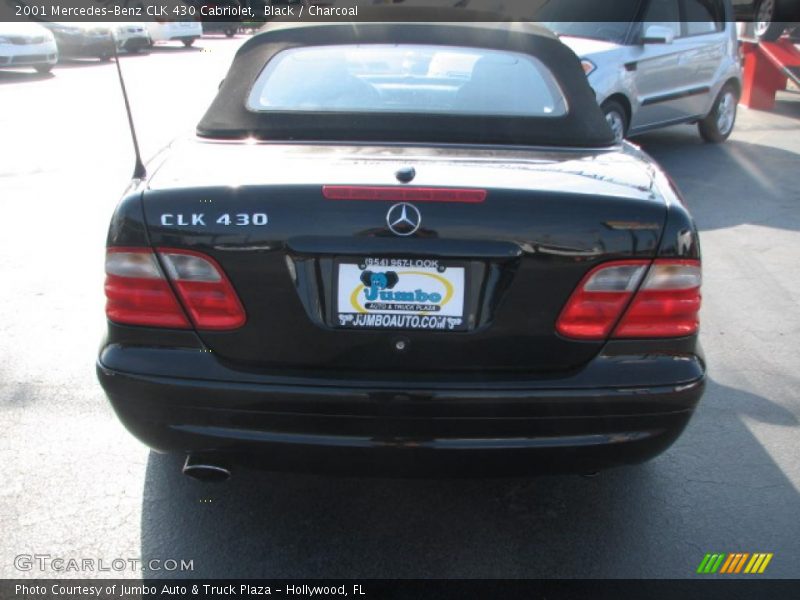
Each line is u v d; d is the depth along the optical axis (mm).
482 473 2420
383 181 2336
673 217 2379
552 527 2865
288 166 2488
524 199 2299
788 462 3312
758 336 4566
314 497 3025
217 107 2971
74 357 4141
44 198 7000
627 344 2387
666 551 2748
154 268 2361
